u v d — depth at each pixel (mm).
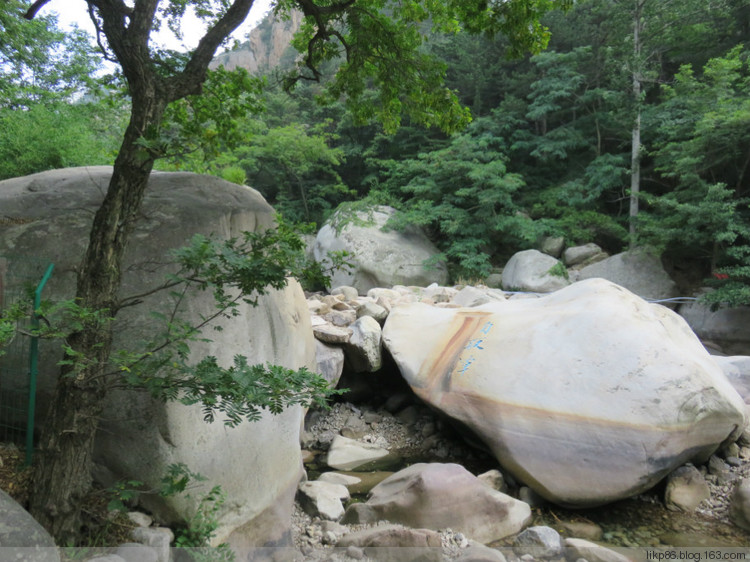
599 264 14500
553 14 19250
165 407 2979
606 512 4480
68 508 2463
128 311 3109
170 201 3611
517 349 5320
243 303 3666
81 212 3492
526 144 17484
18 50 11766
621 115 15203
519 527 4066
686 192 12984
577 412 4613
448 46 21125
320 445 6113
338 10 4109
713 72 13734
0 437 3145
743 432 5328
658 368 4703
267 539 3438
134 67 2586
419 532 3633
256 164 19969
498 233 17094
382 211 16891
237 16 2918
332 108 22188
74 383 2453
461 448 5805
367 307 7227
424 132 19828
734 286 11297
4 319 2459
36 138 10125
